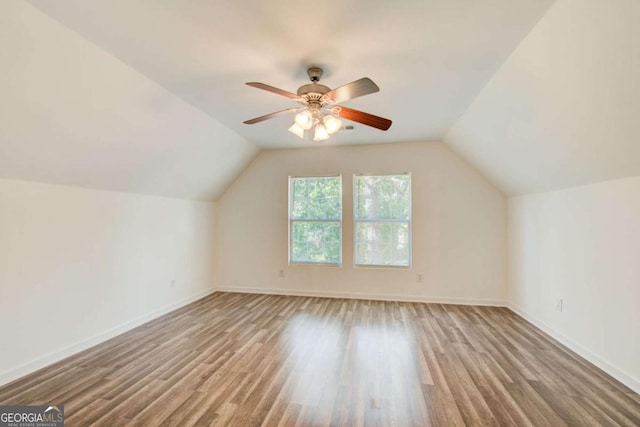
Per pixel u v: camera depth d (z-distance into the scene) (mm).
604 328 2549
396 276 4711
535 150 2930
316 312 4125
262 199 5168
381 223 4812
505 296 4418
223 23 1874
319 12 1776
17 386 2293
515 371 2543
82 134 2492
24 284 2480
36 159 2395
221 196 5289
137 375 2463
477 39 2033
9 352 2373
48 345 2652
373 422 1917
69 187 2850
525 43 2037
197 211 4844
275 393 2223
